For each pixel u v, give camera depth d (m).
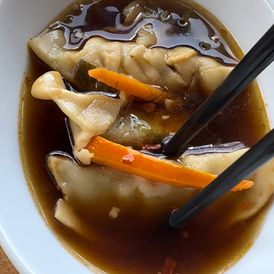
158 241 0.17
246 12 0.19
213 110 0.15
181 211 0.16
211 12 0.19
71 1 0.19
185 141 0.17
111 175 0.17
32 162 0.17
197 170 0.17
